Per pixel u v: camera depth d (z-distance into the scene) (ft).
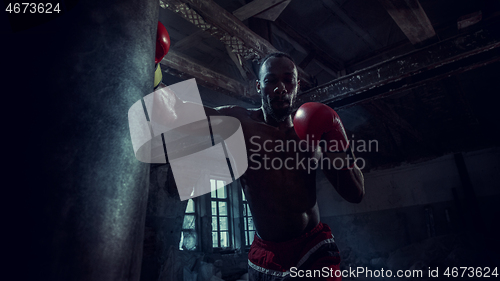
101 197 0.78
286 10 15.81
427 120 25.27
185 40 15.84
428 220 24.25
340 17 16.51
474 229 22.02
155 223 16.31
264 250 3.61
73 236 0.72
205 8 8.19
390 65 10.10
